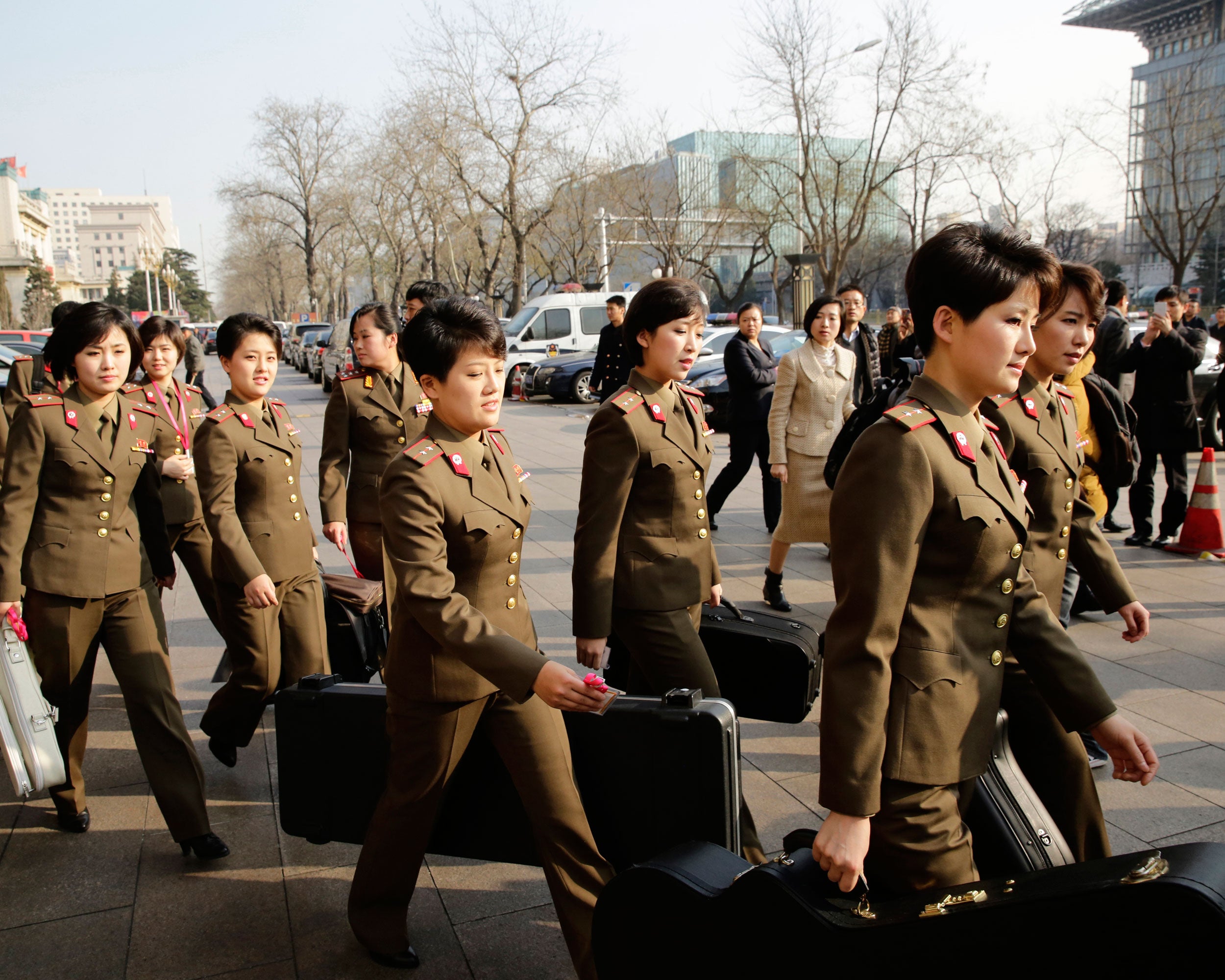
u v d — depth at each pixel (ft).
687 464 9.11
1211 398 28.60
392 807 7.59
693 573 9.16
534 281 137.69
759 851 8.55
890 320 41.16
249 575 10.40
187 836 9.66
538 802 7.18
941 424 5.50
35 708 9.57
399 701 7.41
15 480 9.60
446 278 148.15
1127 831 9.94
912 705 5.50
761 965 5.48
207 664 15.55
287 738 8.46
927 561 5.57
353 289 263.49
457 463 7.14
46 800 11.30
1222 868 4.28
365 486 13.87
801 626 10.66
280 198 168.04
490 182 105.50
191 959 8.27
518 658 6.42
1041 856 6.03
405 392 13.87
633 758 7.43
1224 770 11.14
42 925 8.80
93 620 9.89
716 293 184.34
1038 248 5.47
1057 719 7.05
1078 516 8.29
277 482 11.51
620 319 36.37
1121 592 8.11
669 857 6.02
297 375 104.78
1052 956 4.52
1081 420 12.73
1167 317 20.99
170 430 13.87
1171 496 21.39
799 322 66.18
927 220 99.45
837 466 9.86
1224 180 108.17
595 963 6.37
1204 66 111.04
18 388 15.14
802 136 88.89
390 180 120.06
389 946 7.91
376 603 13.44
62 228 611.88
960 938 4.76
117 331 10.04
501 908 8.98
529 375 61.57
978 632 5.72
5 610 9.42
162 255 361.30
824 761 5.31
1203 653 14.82
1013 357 5.49
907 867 5.53
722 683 10.62
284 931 8.65
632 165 110.11
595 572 8.81
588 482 8.95
